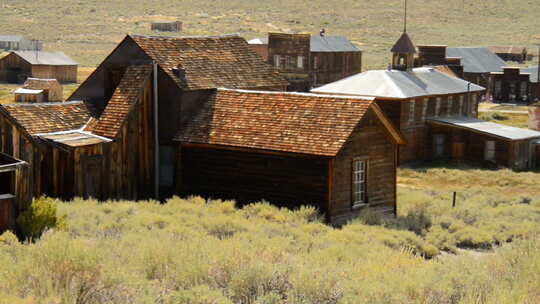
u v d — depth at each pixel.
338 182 33.66
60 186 33.16
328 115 34.78
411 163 61.66
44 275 13.62
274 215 31.14
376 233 28.83
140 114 36.28
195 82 37.94
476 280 15.66
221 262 16.02
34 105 36.16
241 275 14.88
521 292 14.60
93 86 39.91
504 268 17.66
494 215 37.75
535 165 62.38
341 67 110.00
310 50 104.50
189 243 19.33
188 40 41.12
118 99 36.19
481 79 110.38
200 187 36.50
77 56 176.12
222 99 37.94
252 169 35.03
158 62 37.28
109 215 27.70
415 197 43.38
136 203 32.44
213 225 26.95
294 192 33.91
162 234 23.03
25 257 15.74
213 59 41.09
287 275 15.30
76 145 32.88
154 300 13.42
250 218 30.47
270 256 18.59
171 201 33.16
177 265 16.25
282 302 13.97
